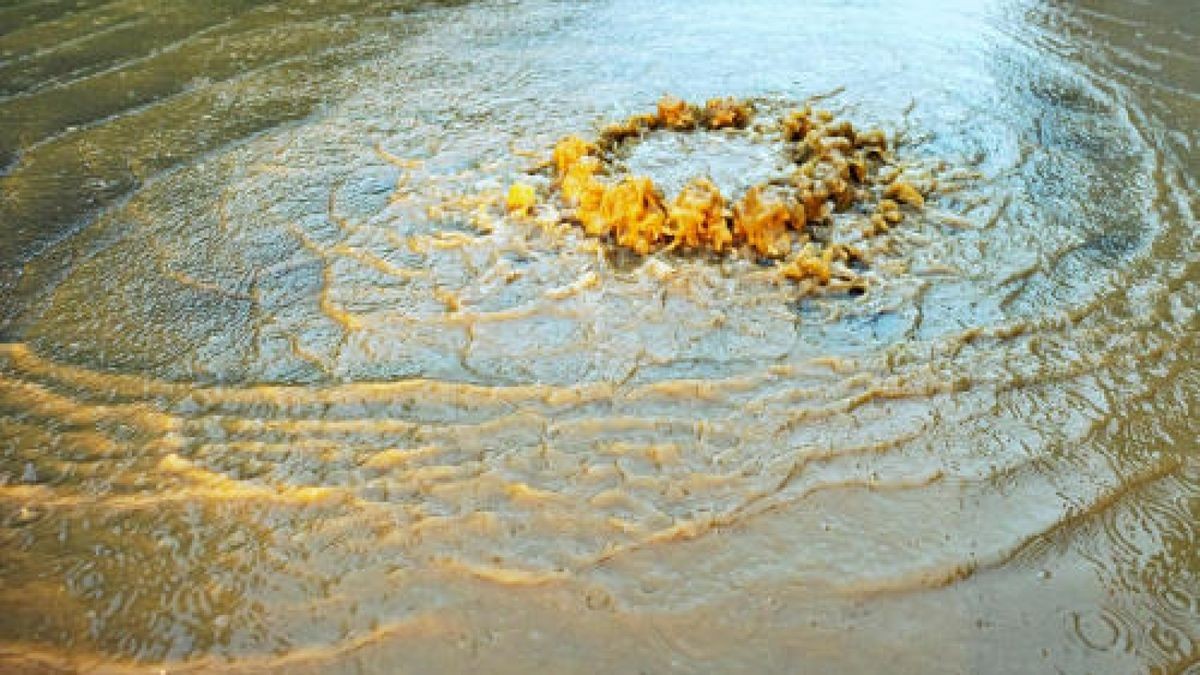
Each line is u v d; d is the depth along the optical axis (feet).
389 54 17.65
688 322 10.28
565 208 12.40
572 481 8.27
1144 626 6.91
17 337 10.28
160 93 16.15
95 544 7.73
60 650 6.89
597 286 10.92
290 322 10.41
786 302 10.59
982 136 14.05
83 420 9.07
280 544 7.70
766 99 15.40
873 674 6.61
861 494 8.09
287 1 20.49
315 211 12.57
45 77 16.76
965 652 6.75
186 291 11.00
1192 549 7.50
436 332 10.20
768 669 6.65
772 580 7.32
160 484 8.30
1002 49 17.12
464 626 7.00
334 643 6.89
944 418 8.87
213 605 7.20
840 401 9.10
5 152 14.25
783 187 11.92
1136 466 8.29
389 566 7.48
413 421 8.97
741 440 8.68
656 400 9.19
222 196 12.98
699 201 11.46
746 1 20.01
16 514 8.02
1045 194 12.48
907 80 15.97
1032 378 9.32
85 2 20.51
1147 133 13.94
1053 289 10.61
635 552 7.58
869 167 13.19
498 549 7.62
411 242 11.83
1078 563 7.42
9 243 11.98
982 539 7.64
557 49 17.70
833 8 19.45
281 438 8.79
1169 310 10.18
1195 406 8.90
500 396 9.26
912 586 7.25
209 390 9.41
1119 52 16.85
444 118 15.07
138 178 13.51
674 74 16.43
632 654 6.77
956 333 9.96
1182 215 11.89
